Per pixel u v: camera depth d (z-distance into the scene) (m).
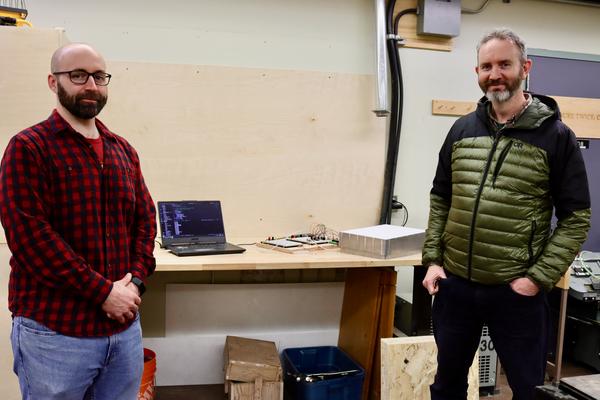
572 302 3.22
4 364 2.09
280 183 2.98
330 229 3.06
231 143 2.89
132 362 1.54
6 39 2.09
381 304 2.68
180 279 2.92
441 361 1.89
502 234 1.69
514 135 1.70
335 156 3.04
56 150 1.39
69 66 1.40
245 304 2.99
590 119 3.51
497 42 1.66
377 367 2.66
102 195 1.47
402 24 3.15
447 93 3.28
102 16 2.72
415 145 3.26
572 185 1.63
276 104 2.94
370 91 3.08
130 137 2.76
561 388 1.24
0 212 1.35
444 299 1.86
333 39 3.04
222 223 2.68
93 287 1.37
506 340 1.72
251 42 2.92
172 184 2.83
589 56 3.50
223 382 2.94
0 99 2.09
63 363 1.38
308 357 2.94
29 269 1.34
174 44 2.82
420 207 3.29
